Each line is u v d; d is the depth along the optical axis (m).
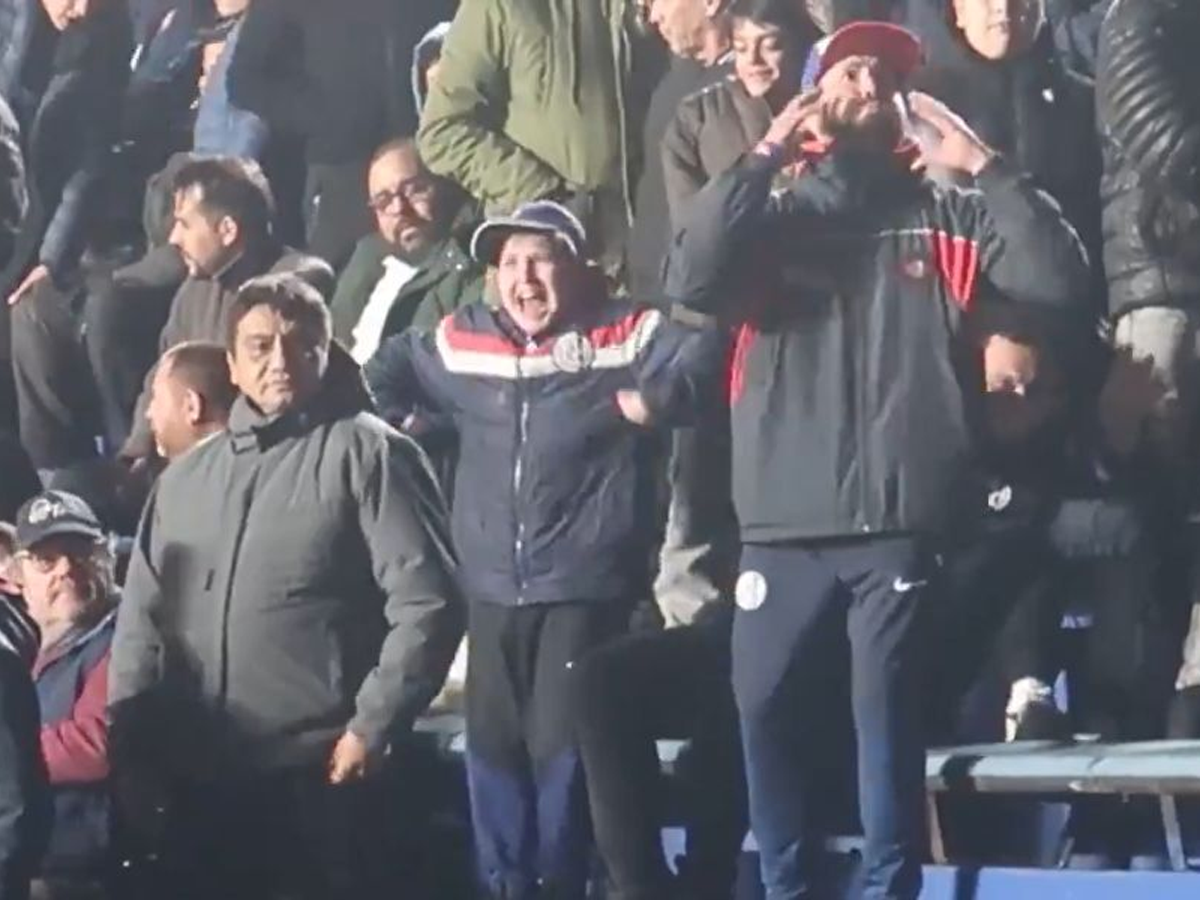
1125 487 14.52
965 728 14.62
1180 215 14.53
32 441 16.91
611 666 15.21
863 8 14.96
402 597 15.84
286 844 16.09
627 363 15.26
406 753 15.83
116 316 16.80
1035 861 14.21
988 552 14.63
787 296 14.92
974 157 14.79
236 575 16.19
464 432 15.70
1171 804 13.59
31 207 17.14
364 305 16.12
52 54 17.20
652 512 15.20
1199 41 14.57
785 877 14.70
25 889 16.25
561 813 15.35
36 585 16.53
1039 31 14.77
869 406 14.73
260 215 16.53
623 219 15.48
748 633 14.89
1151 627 14.45
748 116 15.18
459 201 15.94
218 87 16.77
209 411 16.44
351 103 16.25
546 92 15.57
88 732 16.38
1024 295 14.67
